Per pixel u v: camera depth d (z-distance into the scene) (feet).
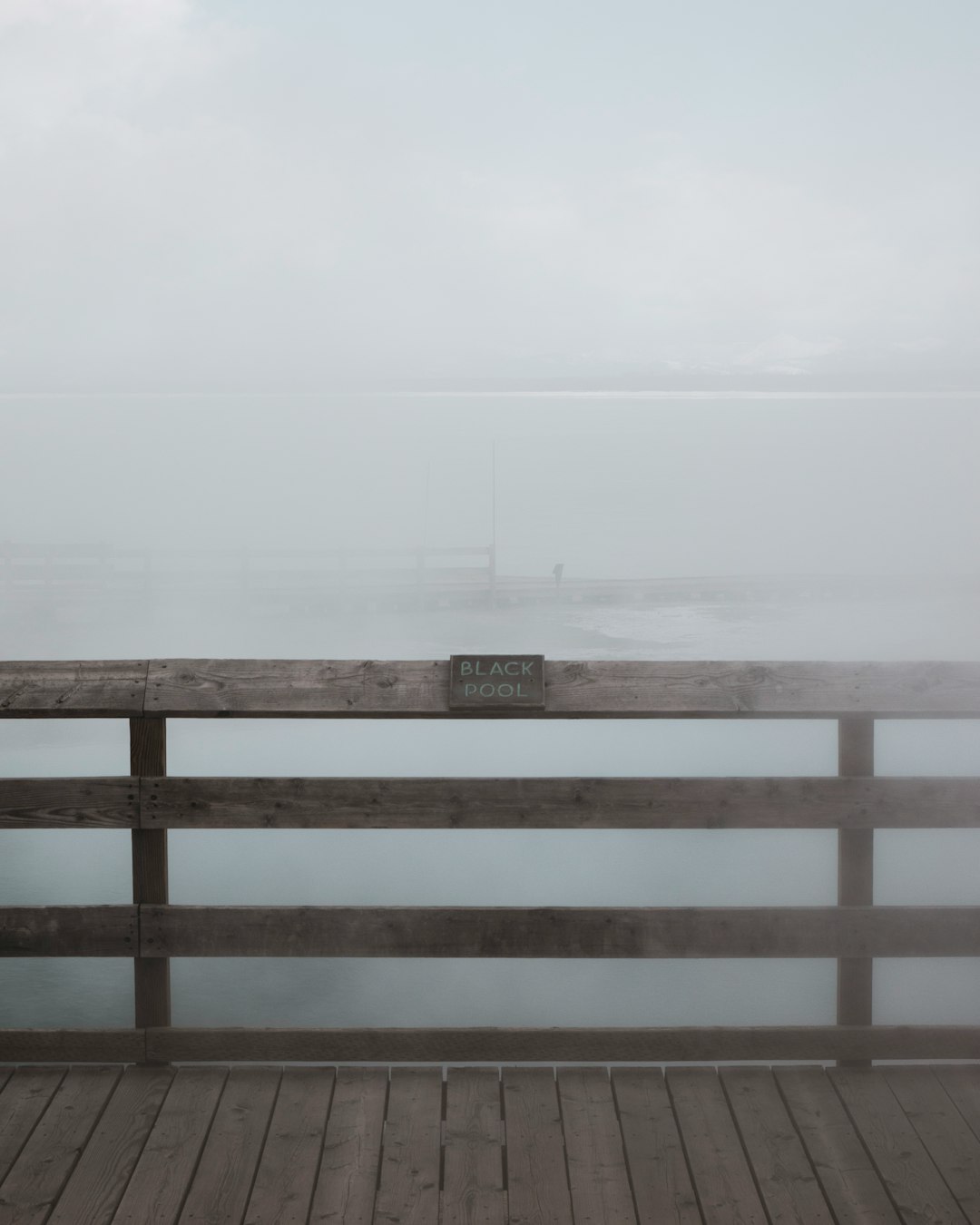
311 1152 8.02
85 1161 7.89
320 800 8.93
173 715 8.95
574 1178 7.75
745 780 8.94
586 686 8.94
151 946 8.96
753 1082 8.99
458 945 8.91
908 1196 7.54
